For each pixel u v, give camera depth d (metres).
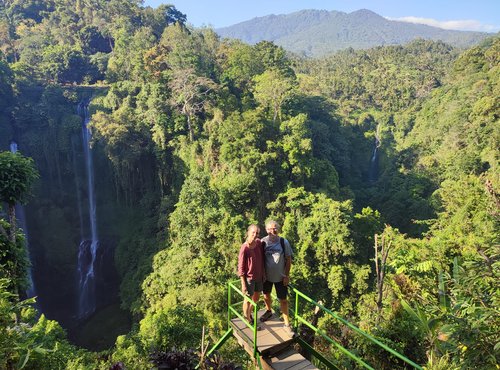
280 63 61.47
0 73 45.94
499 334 6.03
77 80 61.16
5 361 6.82
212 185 35.03
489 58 74.06
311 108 59.66
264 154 36.31
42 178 47.69
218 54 64.94
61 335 18.25
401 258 15.01
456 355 6.40
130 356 14.70
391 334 9.26
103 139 43.78
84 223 49.16
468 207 22.67
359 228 32.00
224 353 12.98
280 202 35.88
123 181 45.12
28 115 47.06
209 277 29.25
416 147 63.66
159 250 37.41
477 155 48.22
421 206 45.09
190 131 41.44
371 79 100.00
